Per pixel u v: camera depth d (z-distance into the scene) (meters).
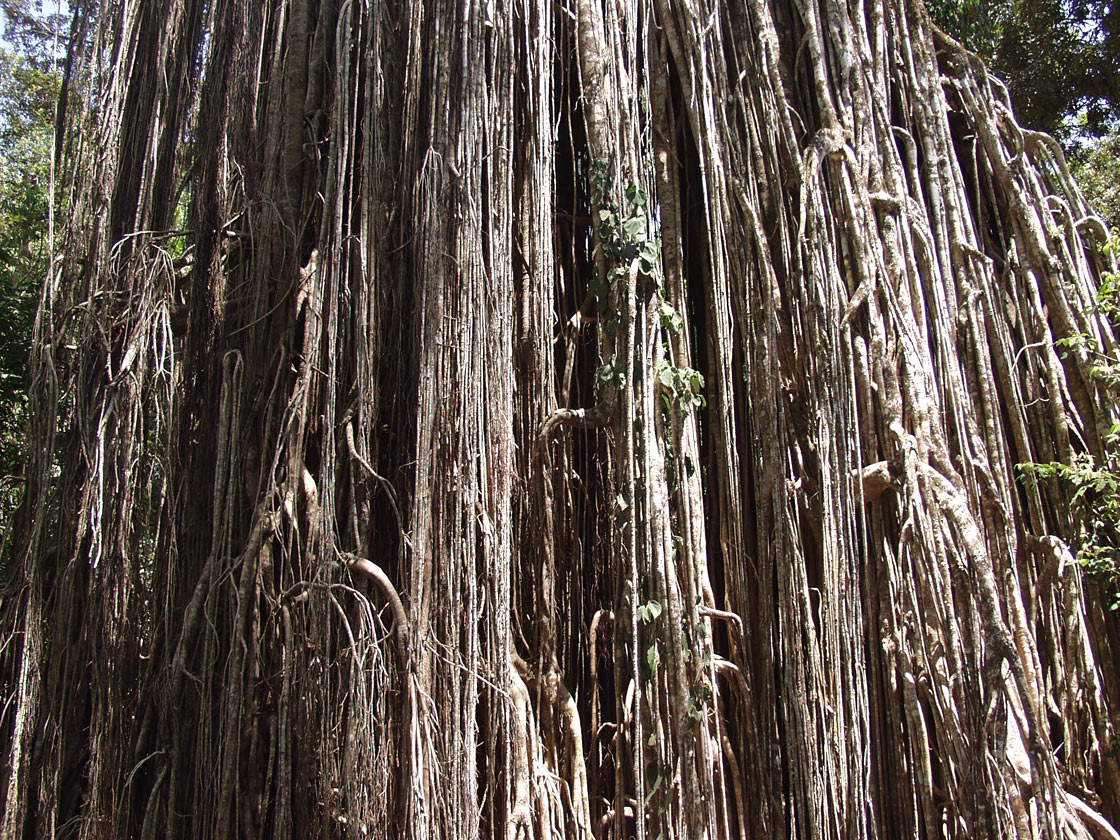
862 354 4.94
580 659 4.84
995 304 5.80
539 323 4.68
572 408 5.17
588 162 5.61
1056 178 6.54
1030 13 9.83
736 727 4.64
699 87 5.21
